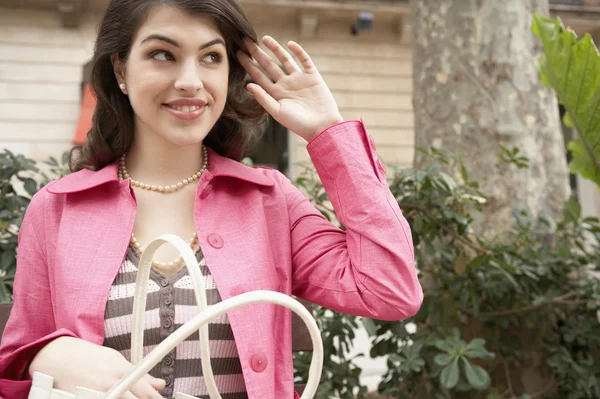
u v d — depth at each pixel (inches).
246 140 50.7
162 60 40.8
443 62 97.2
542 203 93.3
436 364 78.2
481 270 81.6
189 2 40.4
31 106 341.4
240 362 40.8
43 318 42.2
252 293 31.4
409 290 39.6
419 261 85.6
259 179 45.8
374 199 41.6
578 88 81.9
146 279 34.1
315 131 44.3
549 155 96.0
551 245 89.6
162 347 30.8
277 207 45.7
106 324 39.2
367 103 377.1
